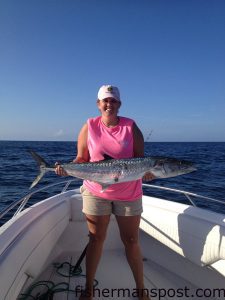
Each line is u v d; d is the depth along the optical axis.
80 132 3.11
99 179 2.92
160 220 3.53
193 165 3.20
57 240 3.56
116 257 3.78
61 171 3.14
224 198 9.66
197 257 3.09
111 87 2.85
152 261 3.71
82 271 3.47
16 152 40.72
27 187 11.94
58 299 2.98
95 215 2.88
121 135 2.92
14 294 2.40
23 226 2.85
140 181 2.96
